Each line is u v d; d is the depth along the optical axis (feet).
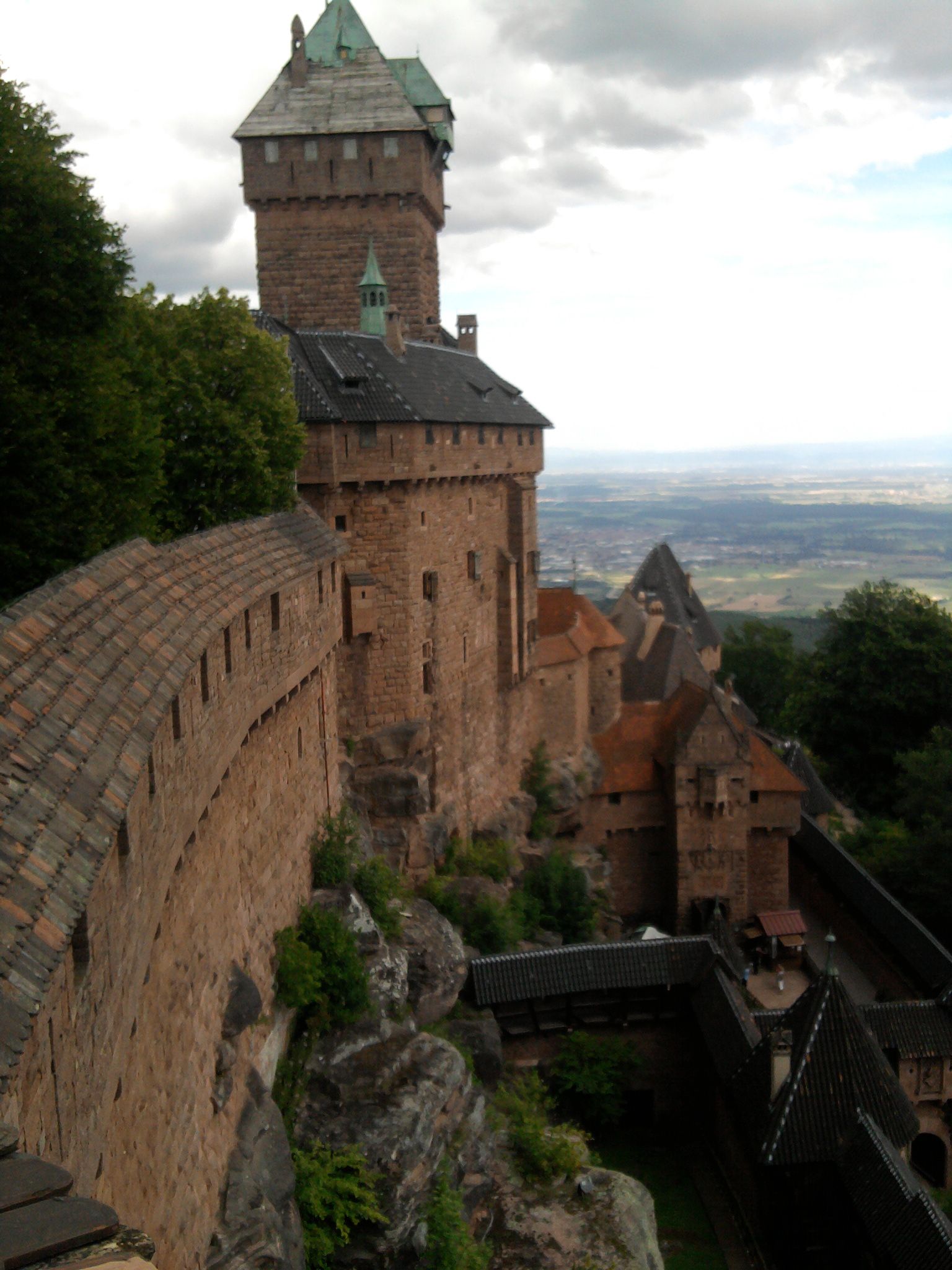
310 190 190.60
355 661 144.05
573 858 204.13
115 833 36.86
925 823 212.43
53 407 71.51
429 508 151.94
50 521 71.31
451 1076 93.25
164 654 52.24
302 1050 88.33
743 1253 125.39
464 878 156.66
